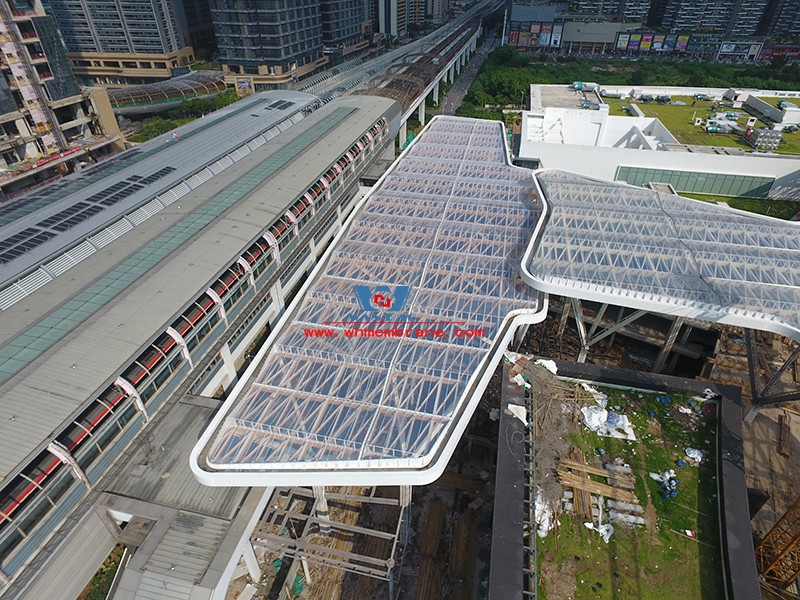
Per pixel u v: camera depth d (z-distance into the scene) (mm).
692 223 56938
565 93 140375
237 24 160125
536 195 66438
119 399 38188
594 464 39438
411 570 41625
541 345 63312
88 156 112562
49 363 38438
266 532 39125
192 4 199250
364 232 59406
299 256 68250
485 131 93000
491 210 63688
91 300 45875
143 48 175125
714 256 51031
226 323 51969
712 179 96875
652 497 37375
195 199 66875
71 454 34250
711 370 57594
